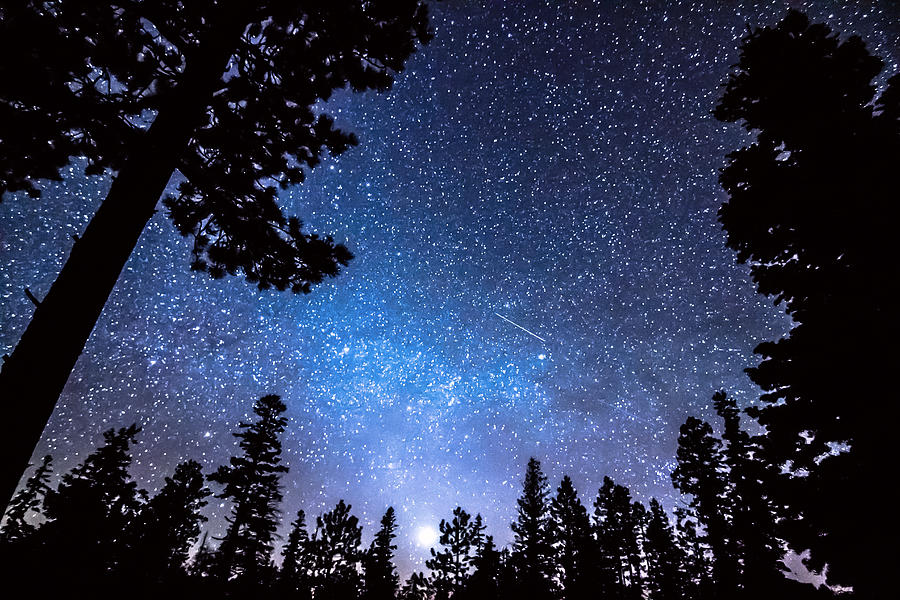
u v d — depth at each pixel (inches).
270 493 813.9
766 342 267.0
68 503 608.1
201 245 253.4
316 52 194.7
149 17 172.1
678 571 956.0
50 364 130.5
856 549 212.5
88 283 144.1
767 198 273.0
